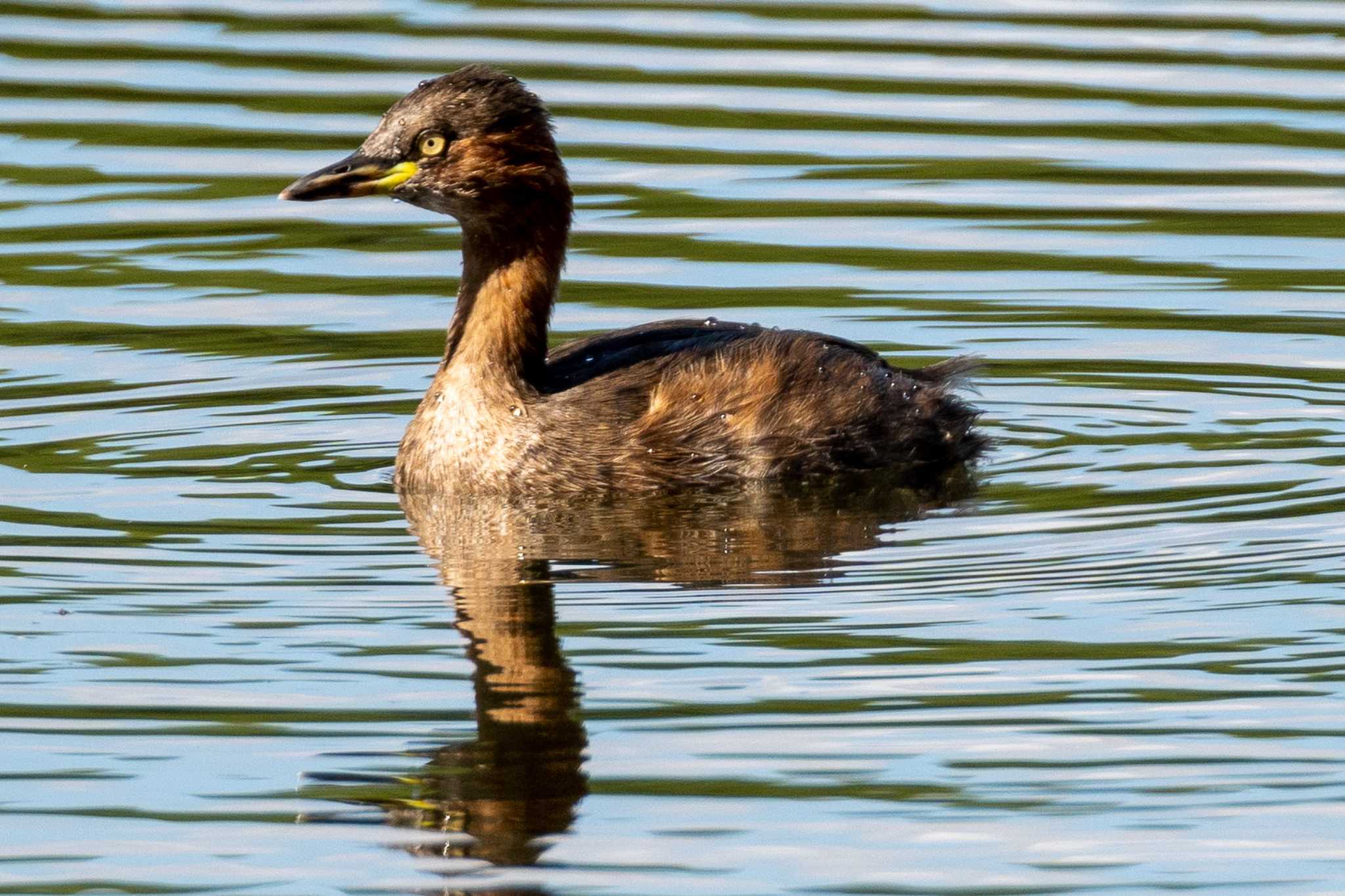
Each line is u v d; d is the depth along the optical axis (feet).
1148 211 63.16
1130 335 55.77
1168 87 71.05
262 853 30.76
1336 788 32.22
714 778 32.63
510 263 46.98
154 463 47.50
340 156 66.33
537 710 34.76
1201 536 42.14
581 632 37.78
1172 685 35.42
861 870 30.19
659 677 35.91
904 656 36.63
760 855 30.63
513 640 37.45
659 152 67.10
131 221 63.21
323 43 75.25
